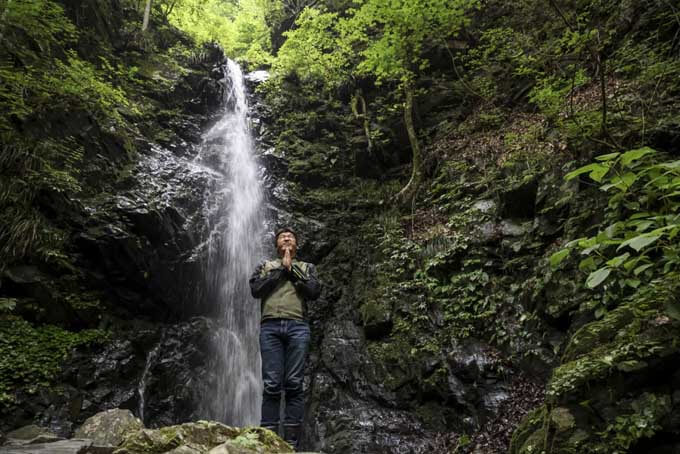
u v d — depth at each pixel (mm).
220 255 9555
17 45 8531
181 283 8477
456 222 8859
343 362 8078
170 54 13695
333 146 12789
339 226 10750
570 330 5785
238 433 3064
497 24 12266
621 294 5164
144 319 8031
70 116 8719
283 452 2951
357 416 7152
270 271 3990
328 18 12875
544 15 10977
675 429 2625
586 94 8328
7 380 5965
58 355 6547
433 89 12266
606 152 6508
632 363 2879
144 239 8086
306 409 7590
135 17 13930
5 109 7793
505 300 7203
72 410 6141
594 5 9781
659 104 6762
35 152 7750
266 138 13148
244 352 9242
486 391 6520
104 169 8820
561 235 6980
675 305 2812
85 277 7523
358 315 8742
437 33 10484
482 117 10594
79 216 7742
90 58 10930
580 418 2945
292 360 3801
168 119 11711
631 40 8562
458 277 7988
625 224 2314
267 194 11594
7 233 6902
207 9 18203
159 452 2688
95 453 2906
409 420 6898
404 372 7410
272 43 18094
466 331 7324
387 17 10023
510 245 7684
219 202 10211
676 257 2293
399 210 10492
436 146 11016
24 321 6633
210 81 13234
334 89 14102
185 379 7777
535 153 8422
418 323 7930
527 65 10086
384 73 10641
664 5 8406
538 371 6188
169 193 9320
